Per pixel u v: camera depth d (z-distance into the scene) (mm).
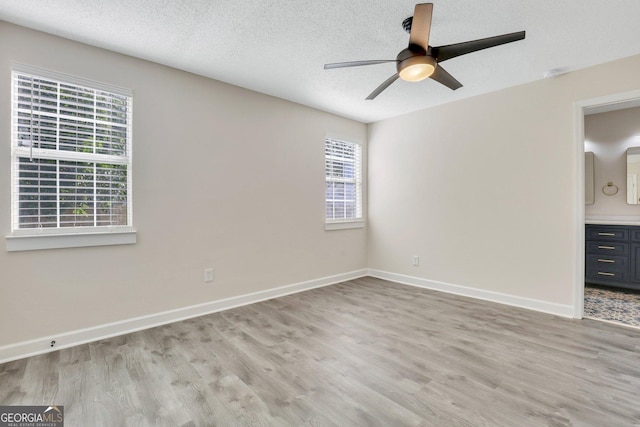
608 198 4395
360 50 2605
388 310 3242
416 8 1742
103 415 1617
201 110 3086
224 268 3271
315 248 4152
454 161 3842
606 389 1824
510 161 3383
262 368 2082
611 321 2898
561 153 3047
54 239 2326
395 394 1793
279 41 2461
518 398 1747
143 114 2740
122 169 2664
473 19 2154
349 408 1672
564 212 3037
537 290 3219
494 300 3521
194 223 3055
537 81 3186
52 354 2264
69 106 2422
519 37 1861
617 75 2744
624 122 4262
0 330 2154
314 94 3600
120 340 2508
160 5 2010
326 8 2045
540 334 2609
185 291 3006
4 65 2160
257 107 3518
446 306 3363
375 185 4742
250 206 3471
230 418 1597
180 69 2945
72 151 2424
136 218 2707
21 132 2232
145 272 2768
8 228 2184
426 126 4109
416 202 4238
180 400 1743
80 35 2346
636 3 1976
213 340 2516
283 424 1550
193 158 3039
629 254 3801
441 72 2260
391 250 4555
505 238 3438
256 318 3012
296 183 3914
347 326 2809
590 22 2188
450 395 1780
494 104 3488
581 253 2945
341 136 4457
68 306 2406
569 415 1599
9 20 2154
